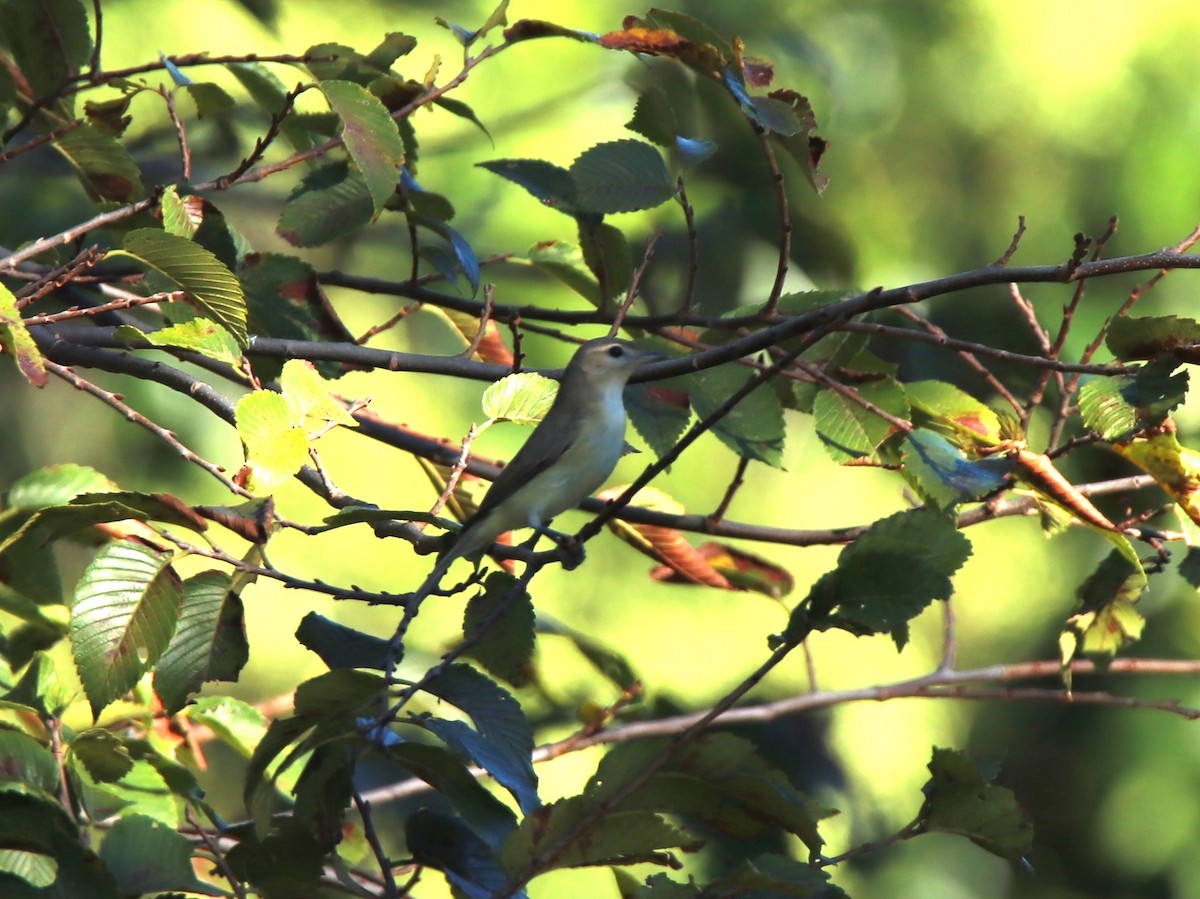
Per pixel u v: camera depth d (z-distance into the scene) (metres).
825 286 16.12
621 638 24.38
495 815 6.90
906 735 23.88
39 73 10.08
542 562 7.69
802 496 25.23
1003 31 21.11
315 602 23.58
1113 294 20.12
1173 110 21.36
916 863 22.47
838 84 19.62
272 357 9.01
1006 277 6.89
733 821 6.74
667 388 9.41
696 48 8.35
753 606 24.91
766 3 19.03
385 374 22.08
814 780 14.21
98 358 8.55
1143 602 19.25
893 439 9.38
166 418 18.55
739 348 7.68
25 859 7.43
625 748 6.45
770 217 15.72
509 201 19.09
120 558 6.75
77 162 9.70
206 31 19.12
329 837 6.98
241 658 7.11
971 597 24.27
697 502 24.58
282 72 19.31
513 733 6.94
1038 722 23.02
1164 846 21.84
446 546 8.42
